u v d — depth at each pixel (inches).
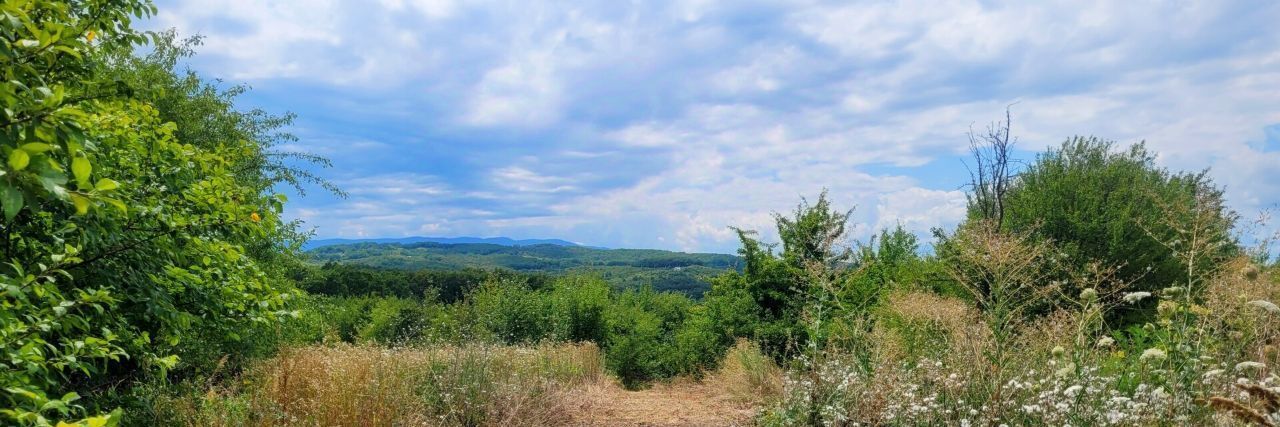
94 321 171.9
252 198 244.8
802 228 496.7
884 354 248.5
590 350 553.9
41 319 133.4
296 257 536.4
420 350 374.9
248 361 329.1
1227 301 180.1
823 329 270.4
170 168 204.8
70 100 154.3
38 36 108.3
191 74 530.3
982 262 222.4
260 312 229.0
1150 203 562.3
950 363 218.8
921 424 205.2
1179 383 163.8
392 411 243.3
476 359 343.6
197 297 209.2
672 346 716.0
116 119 181.8
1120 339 227.1
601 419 337.7
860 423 226.1
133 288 184.4
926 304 269.1
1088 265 251.6
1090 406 173.6
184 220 197.8
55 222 164.4
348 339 808.9
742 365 420.8
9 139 78.7
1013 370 202.4
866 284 436.5
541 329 668.7
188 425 217.8
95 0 177.6
